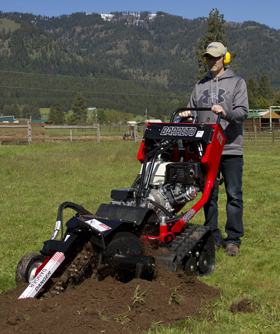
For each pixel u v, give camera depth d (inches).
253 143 1138.7
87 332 112.3
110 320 119.7
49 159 598.5
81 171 497.4
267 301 147.8
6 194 353.1
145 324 121.2
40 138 921.5
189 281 151.4
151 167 175.9
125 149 796.0
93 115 5644.7
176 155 195.5
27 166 511.5
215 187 212.2
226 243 213.8
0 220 267.1
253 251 215.6
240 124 211.2
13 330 110.6
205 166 183.2
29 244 219.1
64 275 135.9
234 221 211.3
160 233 158.9
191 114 209.2
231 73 208.7
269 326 128.7
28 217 277.3
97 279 146.3
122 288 134.1
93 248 143.6
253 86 4532.5
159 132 189.8
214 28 2187.5
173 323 125.5
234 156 209.5
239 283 167.8
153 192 176.1
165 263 147.9
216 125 186.2
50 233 239.3
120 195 161.5
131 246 145.9
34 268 151.0
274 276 177.2
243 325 129.0
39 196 348.8
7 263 188.4
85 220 142.6
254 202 342.6
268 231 257.1
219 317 132.3
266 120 2262.6
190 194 176.6
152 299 131.6
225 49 207.3
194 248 171.0
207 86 211.8
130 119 6215.6
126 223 148.9
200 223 263.6
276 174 506.0
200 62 2203.5
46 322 113.7
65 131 2381.9
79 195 357.7
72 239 140.1
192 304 138.2
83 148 806.5
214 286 162.1
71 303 127.3
